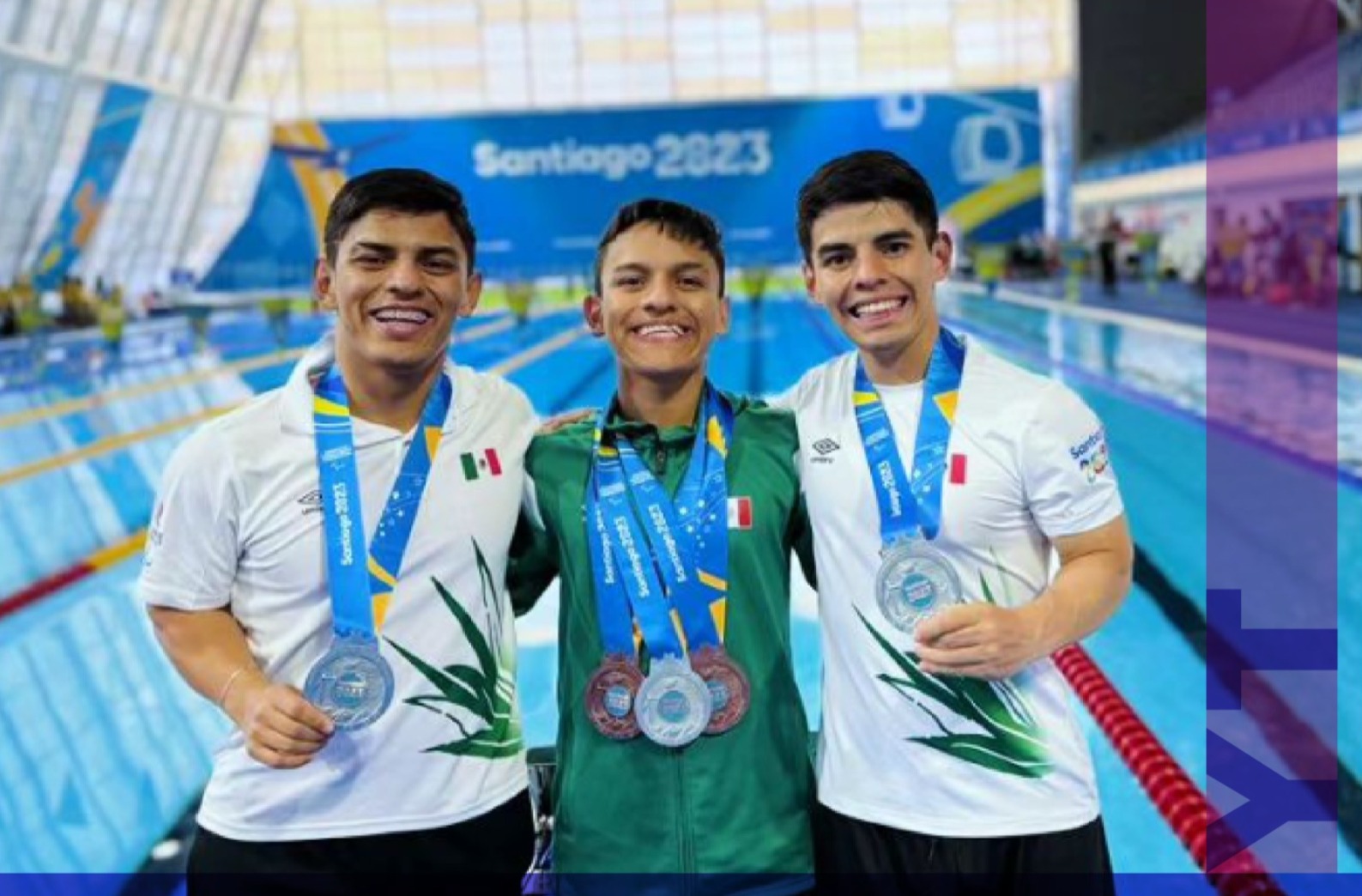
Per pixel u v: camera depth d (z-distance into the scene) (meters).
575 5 15.16
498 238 13.13
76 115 11.92
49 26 10.98
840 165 1.33
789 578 1.45
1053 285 12.67
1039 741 1.33
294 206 13.42
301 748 1.23
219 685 1.29
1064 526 1.31
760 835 1.37
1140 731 2.67
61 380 9.60
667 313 1.36
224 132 13.46
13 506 5.34
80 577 4.17
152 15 12.35
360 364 1.33
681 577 1.39
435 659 1.32
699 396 1.46
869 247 1.30
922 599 1.30
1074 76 12.41
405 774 1.31
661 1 15.12
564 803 1.40
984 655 1.21
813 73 15.20
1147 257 12.36
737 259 12.97
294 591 1.33
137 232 13.79
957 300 12.51
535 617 3.46
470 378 1.46
